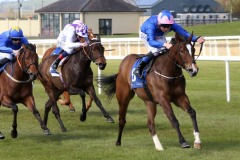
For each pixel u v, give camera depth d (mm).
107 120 12859
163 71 9680
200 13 86438
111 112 15297
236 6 91625
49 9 72562
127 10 71375
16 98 11117
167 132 12062
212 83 21328
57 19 72375
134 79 10289
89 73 13047
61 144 10977
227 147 10305
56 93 13219
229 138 11211
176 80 9633
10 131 12508
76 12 70062
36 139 11555
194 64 9281
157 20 10359
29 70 10648
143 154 9852
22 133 12242
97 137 11688
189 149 10125
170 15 10305
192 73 9266
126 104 10703
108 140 11281
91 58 12836
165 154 9789
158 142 10234
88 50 12852
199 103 16344
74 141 11242
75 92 12969
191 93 18438
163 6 88750
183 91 9719
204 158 9406
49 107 13031
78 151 10258
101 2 71125
